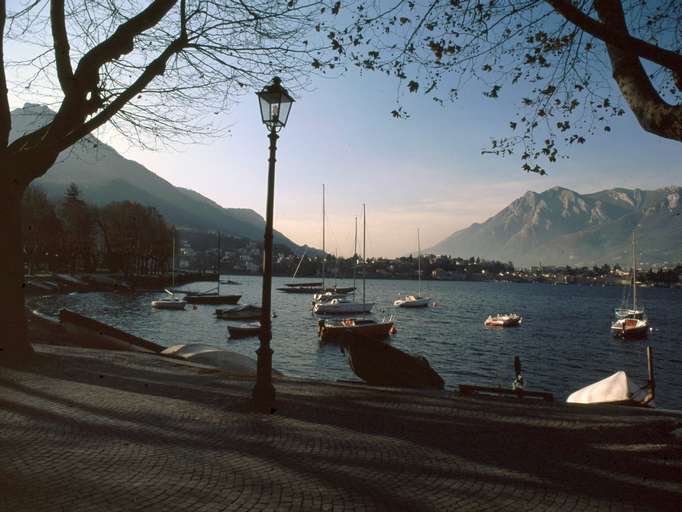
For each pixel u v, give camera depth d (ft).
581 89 31.32
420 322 262.88
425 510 17.88
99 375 41.57
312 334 195.21
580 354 164.76
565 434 28.35
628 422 31.24
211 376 44.57
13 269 45.32
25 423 26.48
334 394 38.34
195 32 44.80
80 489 18.44
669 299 599.98
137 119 48.67
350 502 18.25
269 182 34.24
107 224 364.79
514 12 27.99
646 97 25.52
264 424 28.53
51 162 45.39
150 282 391.86
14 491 17.98
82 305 262.88
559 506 18.58
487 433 28.35
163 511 16.92
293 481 20.02
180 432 26.25
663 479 21.43
